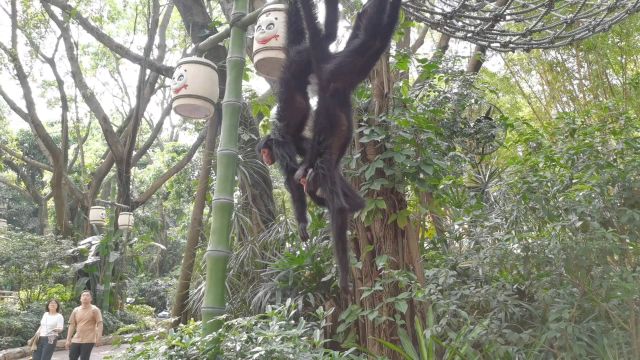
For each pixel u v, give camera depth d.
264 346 5.59
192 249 9.52
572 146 7.09
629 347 6.00
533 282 6.71
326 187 4.09
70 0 16.50
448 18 6.78
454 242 8.26
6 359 14.22
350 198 4.44
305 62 4.64
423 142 7.28
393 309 6.93
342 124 4.23
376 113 7.12
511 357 6.14
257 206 9.95
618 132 7.30
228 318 8.57
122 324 18.77
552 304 6.39
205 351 5.83
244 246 9.23
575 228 6.52
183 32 22.00
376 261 6.74
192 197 20.22
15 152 24.38
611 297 6.23
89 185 24.67
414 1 6.87
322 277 8.11
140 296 29.27
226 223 6.40
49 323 11.35
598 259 6.32
